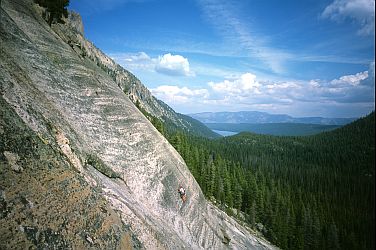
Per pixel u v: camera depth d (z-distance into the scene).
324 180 149.38
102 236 16.27
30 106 18.98
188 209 38.66
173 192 36.78
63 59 34.38
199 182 84.50
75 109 28.61
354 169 183.25
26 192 13.37
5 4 32.91
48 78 27.52
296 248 86.31
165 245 24.45
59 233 13.39
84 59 42.91
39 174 15.09
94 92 34.75
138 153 34.12
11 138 14.87
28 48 27.89
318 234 91.56
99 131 30.02
